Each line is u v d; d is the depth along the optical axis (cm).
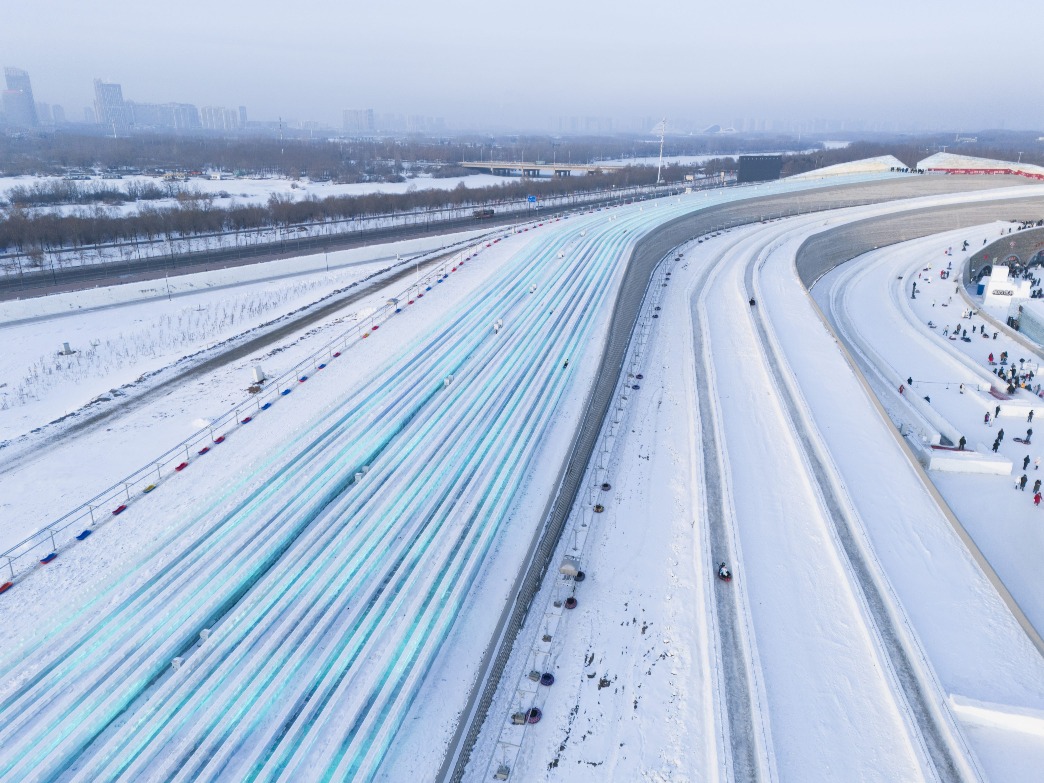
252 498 2633
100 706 1809
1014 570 2855
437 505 2872
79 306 5716
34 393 4062
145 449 3189
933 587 2617
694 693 2222
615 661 2395
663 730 2100
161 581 2200
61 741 1722
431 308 4981
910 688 2159
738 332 5519
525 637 2520
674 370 4847
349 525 2597
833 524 2972
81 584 2152
